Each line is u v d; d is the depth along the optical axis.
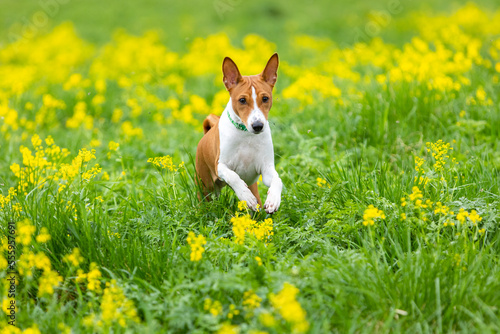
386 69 11.58
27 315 4.41
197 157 6.81
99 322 4.15
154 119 10.48
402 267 4.62
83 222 5.35
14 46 18.34
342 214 5.55
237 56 13.65
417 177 6.03
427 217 5.39
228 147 6.06
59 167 7.27
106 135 9.98
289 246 5.43
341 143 8.12
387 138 7.96
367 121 8.32
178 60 15.84
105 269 4.82
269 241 5.39
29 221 5.32
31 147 9.13
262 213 6.17
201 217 5.94
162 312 4.42
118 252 5.15
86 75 15.02
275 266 4.84
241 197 5.86
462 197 5.50
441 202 5.62
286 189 6.51
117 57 15.21
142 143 9.20
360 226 5.40
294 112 9.49
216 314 4.13
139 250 5.24
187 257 4.98
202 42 15.77
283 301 3.92
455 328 4.27
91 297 4.56
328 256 4.88
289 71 13.05
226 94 10.85
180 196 6.55
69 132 10.22
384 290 4.46
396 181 6.02
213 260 5.00
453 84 9.09
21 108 11.49
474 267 4.60
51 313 4.39
